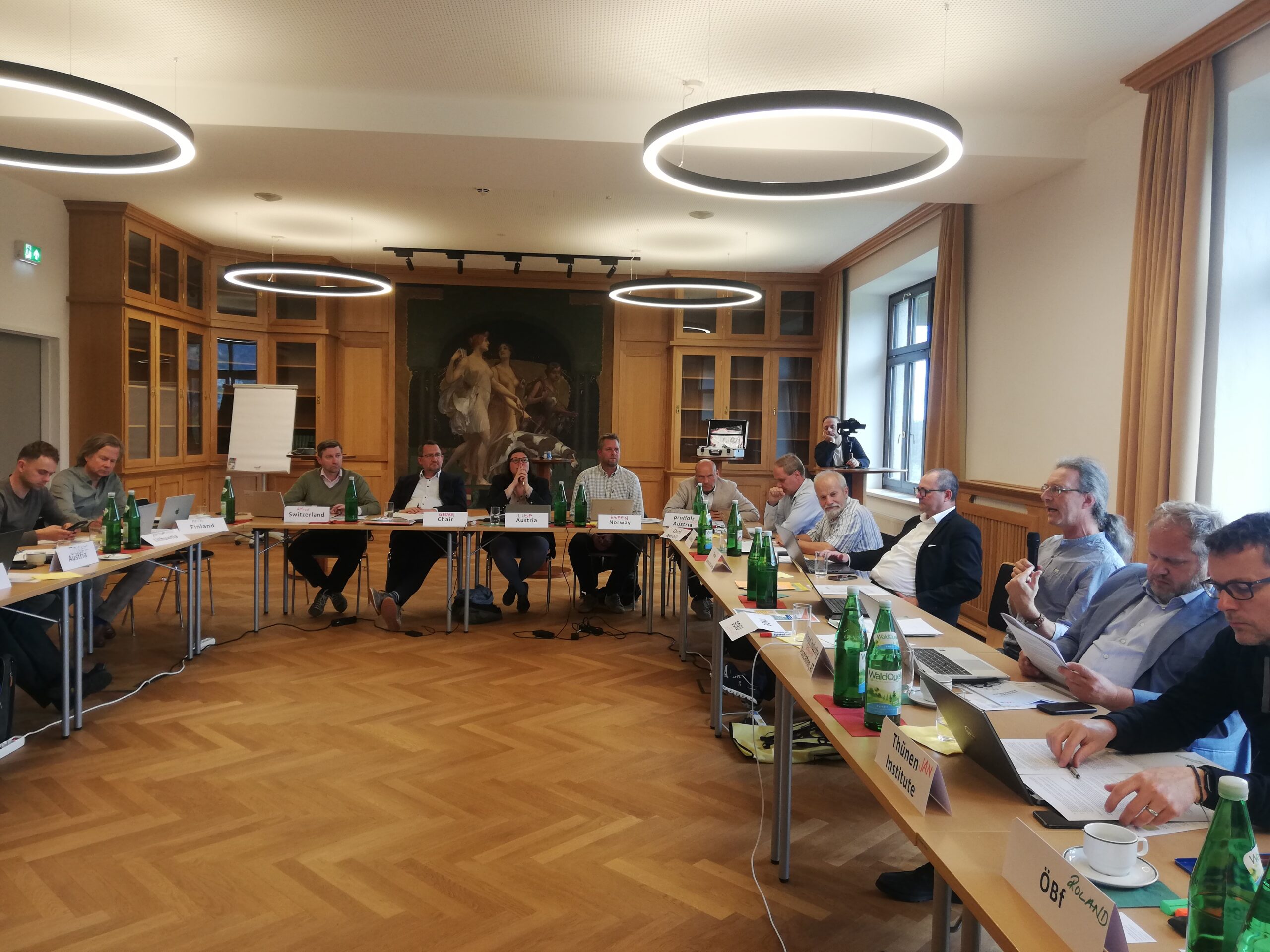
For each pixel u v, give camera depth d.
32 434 6.41
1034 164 4.69
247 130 4.52
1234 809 0.93
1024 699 1.93
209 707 3.67
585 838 2.54
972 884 1.11
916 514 6.89
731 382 9.14
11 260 5.99
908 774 1.39
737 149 4.56
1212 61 3.64
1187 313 3.62
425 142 4.63
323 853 2.42
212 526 4.68
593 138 4.54
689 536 4.65
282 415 8.37
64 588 3.20
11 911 2.10
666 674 4.29
